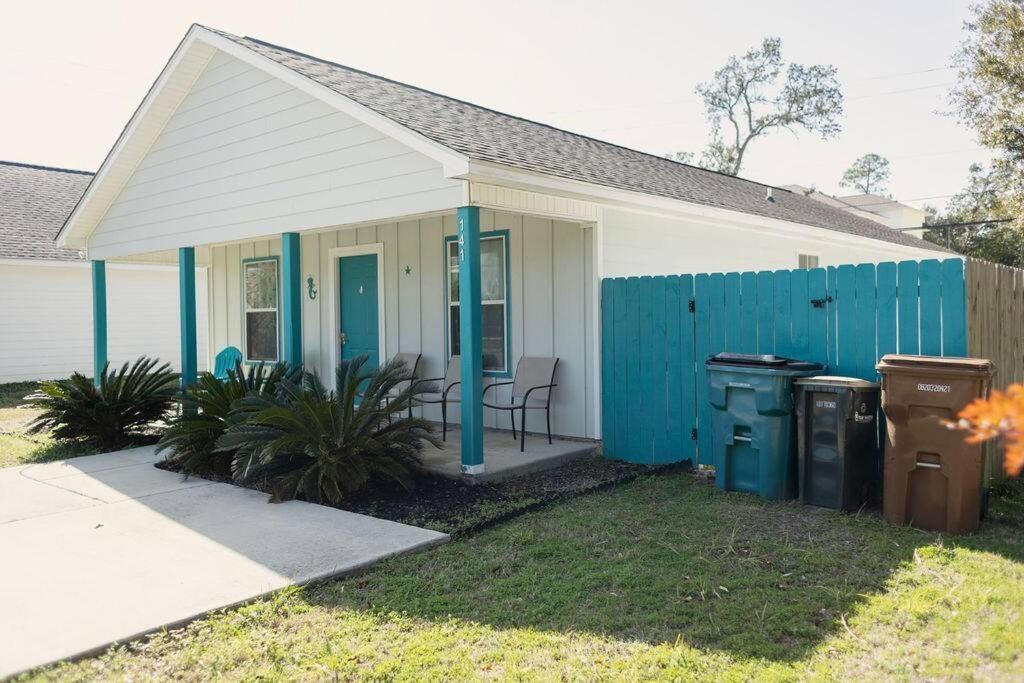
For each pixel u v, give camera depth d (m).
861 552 4.42
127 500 6.09
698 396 6.89
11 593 4.00
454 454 7.44
